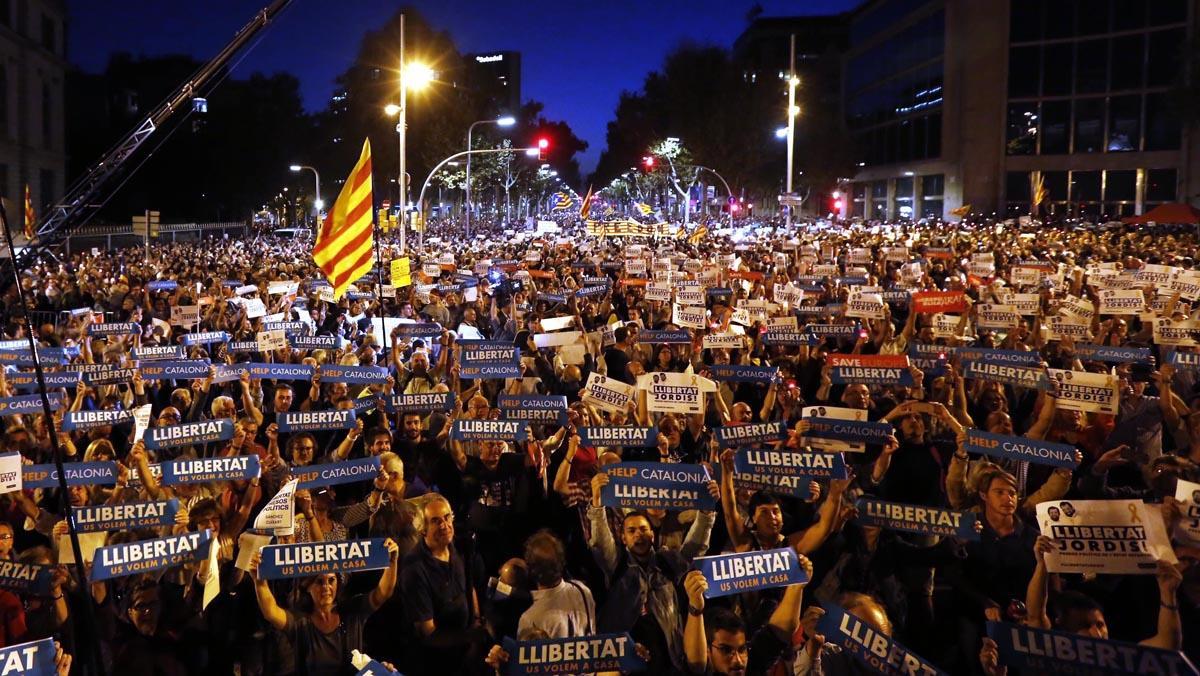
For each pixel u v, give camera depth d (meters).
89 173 23.39
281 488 6.82
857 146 95.75
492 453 8.04
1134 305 14.16
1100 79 74.19
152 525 6.30
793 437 7.66
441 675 6.16
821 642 4.84
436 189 94.31
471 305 19.41
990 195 79.19
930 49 86.25
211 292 19.97
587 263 29.23
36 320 19.38
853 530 6.80
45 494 8.26
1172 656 4.25
